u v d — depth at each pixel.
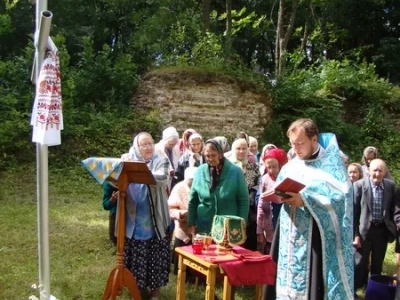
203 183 5.55
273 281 4.38
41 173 4.57
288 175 3.91
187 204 6.16
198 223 5.57
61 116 4.48
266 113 16.14
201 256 4.51
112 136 14.13
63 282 5.88
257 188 6.44
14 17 19.64
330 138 3.98
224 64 16.05
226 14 19.31
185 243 6.14
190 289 5.89
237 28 20.88
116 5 22.00
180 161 7.53
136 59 19.48
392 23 24.88
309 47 25.75
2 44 20.06
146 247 5.27
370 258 6.27
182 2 20.45
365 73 18.64
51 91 4.40
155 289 5.36
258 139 15.76
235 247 4.87
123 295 5.53
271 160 5.84
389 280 5.22
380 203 5.94
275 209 5.93
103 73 15.48
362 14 24.44
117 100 15.57
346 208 3.73
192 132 8.24
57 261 6.74
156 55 19.00
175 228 6.33
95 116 14.39
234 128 15.49
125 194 4.75
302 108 16.81
